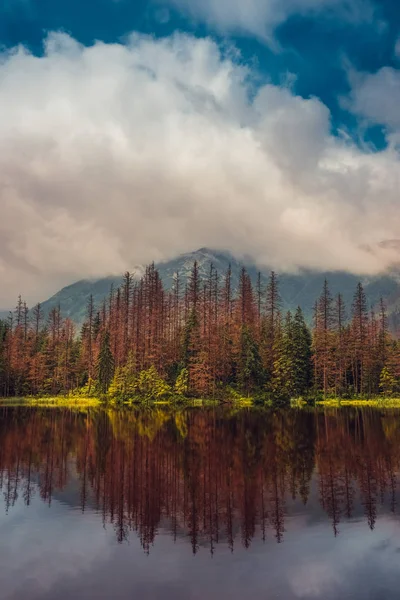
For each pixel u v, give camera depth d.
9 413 67.75
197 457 31.11
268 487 23.16
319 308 90.88
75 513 19.52
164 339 92.81
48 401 87.56
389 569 14.11
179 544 16.16
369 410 67.38
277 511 19.53
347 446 35.12
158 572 14.01
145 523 18.27
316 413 62.84
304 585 13.12
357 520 18.39
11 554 15.42
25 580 13.55
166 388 80.81
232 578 13.60
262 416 58.97
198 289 98.69
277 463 28.94
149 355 87.38
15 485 24.00
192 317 87.50
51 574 13.95
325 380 81.62
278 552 15.41
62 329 110.75
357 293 94.50
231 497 21.58
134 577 13.70
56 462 29.94
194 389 79.19
